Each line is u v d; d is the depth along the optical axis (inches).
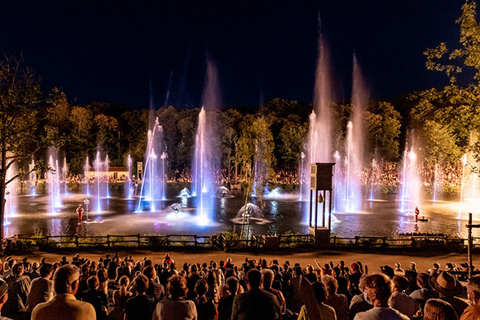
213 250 773.9
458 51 536.7
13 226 1126.4
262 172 2613.2
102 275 310.2
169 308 174.2
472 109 590.2
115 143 3302.2
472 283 148.3
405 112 3427.7
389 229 1131.9
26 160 2500.0
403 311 204.8
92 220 1244.5
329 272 360.5
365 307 222.7
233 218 1305.4
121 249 773.9
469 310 145.8
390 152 2994.6
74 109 3034.0
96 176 2829.7
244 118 3078.2
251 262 449.1
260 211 1480.1
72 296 152.4
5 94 720.3
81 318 145.9
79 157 2957.7
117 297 253.4
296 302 270.8
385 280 157.0
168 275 365.1
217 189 2456.9
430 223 1240.8
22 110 743.7
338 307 220.8
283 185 2588.6
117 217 1309.1
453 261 687.1
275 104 3865.7
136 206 1609.3
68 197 1955.0
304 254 737.0
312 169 834.2
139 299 195.6
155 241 792.9
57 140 808.9
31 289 255.3
